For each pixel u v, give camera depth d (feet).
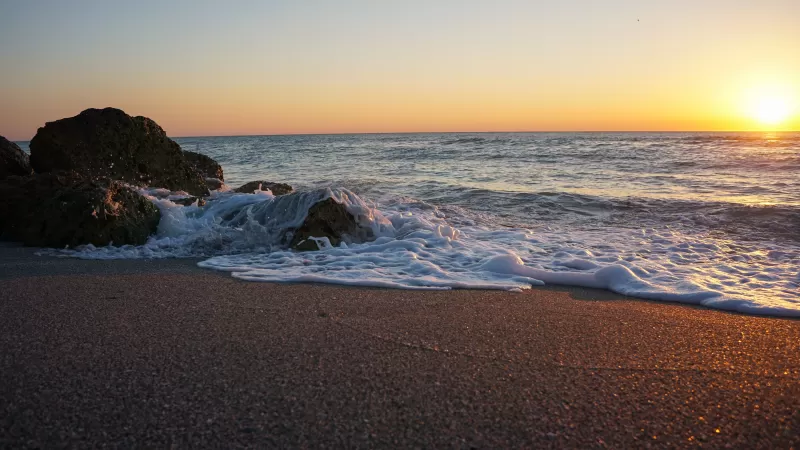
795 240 23.06
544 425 7.90
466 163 67.05
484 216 29.40
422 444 7.39
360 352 10.39
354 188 42.50
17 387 8.79
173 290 14.66
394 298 14.15
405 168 63.36
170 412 8.08
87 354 10.11
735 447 7.47
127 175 30.19
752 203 30.71
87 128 29.73
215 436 7.49
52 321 11.94
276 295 14.26
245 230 21.20
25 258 18.72
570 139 122.21
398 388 8.93
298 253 19.72
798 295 15.01
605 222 27.73
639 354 10.51
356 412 8.16
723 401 8.66
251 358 10.01
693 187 39.63
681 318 12.88
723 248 21.49
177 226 22.34
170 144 32.68
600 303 14.23
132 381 9.04
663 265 18.76
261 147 148.36
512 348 10.73
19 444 7.26
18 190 23.66
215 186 38.47
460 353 10.42
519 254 20.12
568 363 10.03
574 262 18.28
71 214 20.72
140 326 11.67
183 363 9.75
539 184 43.83
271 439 7.45
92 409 8.14
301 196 22.04
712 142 93.56
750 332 11.87
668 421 8.07
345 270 17.17
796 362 10.14
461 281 15.94
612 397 8.75
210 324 11.84
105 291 14.47
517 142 108.88
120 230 20.98
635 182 43.57
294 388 8.87
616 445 7.46
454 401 8.54
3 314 12.41
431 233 21.85
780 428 7.90
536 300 14.33
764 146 79.15
